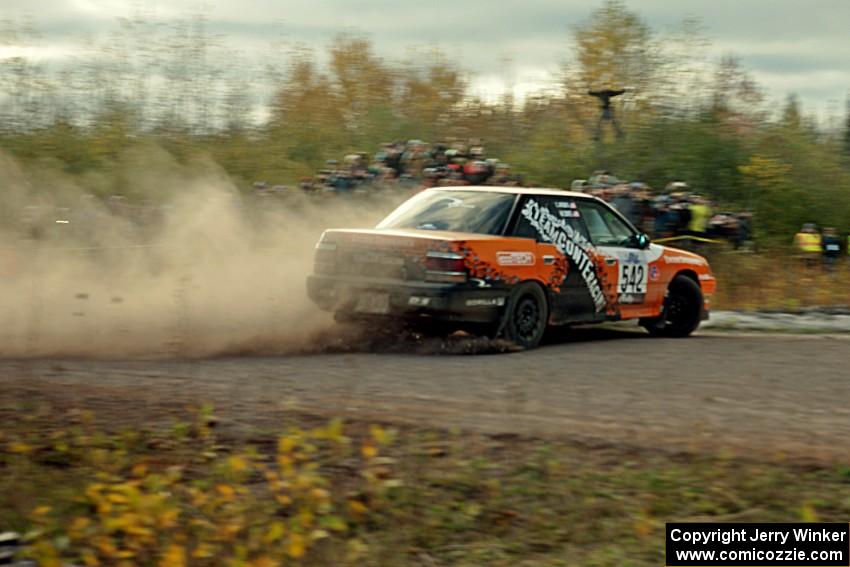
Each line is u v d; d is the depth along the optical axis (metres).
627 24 56.91
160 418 12.19
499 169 35.72
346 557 8.49
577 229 20.41
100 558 8.51
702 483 9.84
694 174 50.50
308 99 52.38
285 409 12.62
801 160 53.16
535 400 13.52
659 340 21.48
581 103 57.91
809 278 36.91
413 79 58.72
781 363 17.41
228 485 9.80
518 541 8.91
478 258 18.03
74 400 12.99
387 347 18.98
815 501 9.35
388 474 10.05
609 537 8.91
